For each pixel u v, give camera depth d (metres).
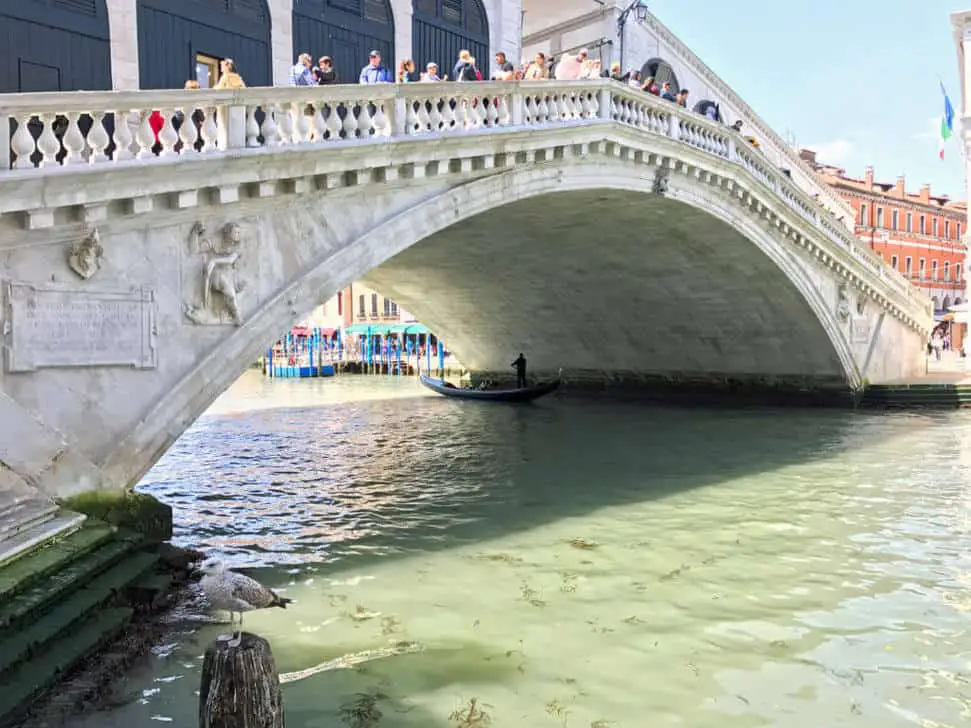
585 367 25.89
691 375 23.67
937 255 45.41
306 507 9.88
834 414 19.42
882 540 8.20
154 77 9.16
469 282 21.58
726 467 12.55
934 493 10.45
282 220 8.19
